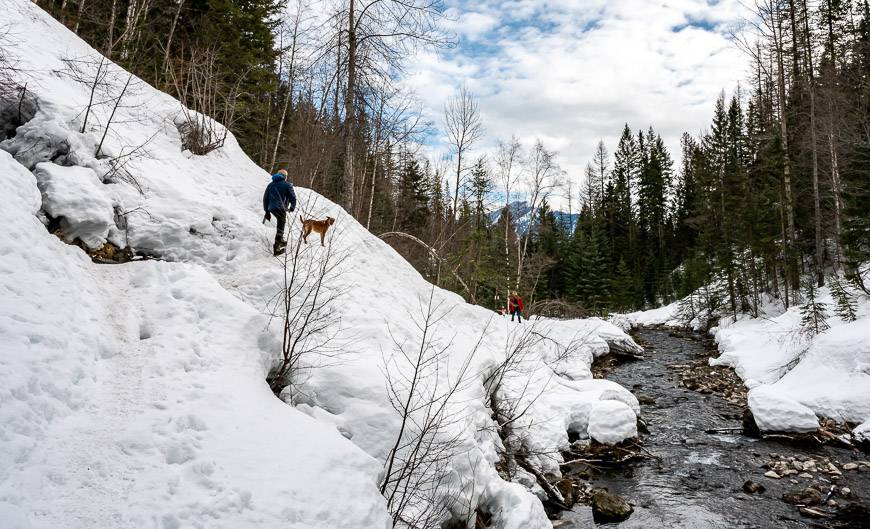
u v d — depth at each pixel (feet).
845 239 59.06
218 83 42.52
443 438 18.43
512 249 91.04
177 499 10.66
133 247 21.62
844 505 24.22
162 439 11.93
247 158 37.96
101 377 13.26
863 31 86.02
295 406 17.83
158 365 14.35
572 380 42.70
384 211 91.15
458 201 73.15
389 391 19.04
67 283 14.98
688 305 96.58
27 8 31.37
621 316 98.99
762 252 75.61
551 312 57.16
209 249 24.34
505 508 18.52
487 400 26.73
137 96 32.63
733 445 32.63
